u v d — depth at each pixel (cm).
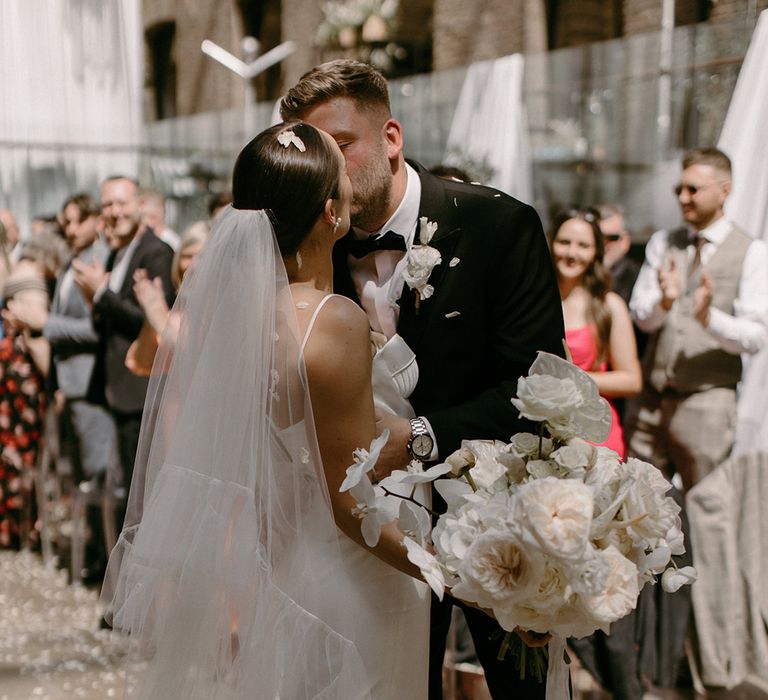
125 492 436
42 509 544
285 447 183
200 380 183
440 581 162
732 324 352
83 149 741
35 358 547
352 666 182
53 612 452
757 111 389
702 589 345
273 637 179
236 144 825
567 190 603
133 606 185
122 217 449
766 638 343
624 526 164
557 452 167
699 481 361
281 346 182
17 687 359
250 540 179
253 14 1137
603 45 577
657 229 548
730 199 390
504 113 603
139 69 757
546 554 153
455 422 210
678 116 534
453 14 891
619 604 157
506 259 226
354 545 190
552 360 172
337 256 235
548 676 188
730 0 557
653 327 376
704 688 348
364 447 183
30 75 721
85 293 433
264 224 184
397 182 227
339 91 213
